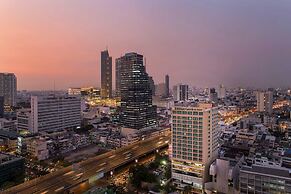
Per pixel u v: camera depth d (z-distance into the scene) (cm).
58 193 17888
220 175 18625
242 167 17462
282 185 15662
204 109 19800
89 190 19075
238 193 17538
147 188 19650
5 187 18950
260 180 16300
